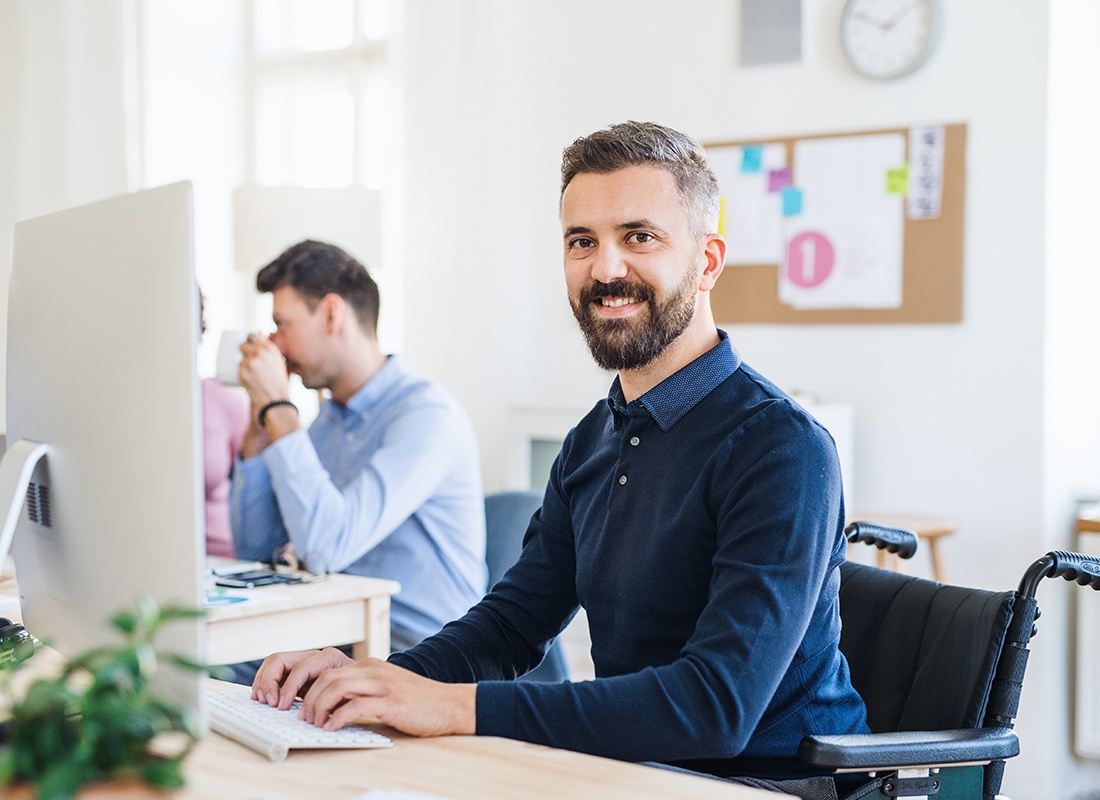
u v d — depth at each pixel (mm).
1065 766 3389
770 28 3666
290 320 2439
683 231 1449
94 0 4766
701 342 1495
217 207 4906
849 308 3562
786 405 1400
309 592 2035
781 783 1374
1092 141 3584
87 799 738
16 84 4809
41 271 1318
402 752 1138
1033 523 3328
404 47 4316
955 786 1361
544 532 1663
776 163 3660
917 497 3488
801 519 1314
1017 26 3293
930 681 1520
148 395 1088
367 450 2447
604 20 3982
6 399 1406
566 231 1488
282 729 1159
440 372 4301
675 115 3854
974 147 3369
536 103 4129
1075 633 3426
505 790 1020
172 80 4816
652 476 1461
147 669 778
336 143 4734
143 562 1097
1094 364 3648
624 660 1461
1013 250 3328
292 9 4824
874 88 3512
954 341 3424
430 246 4301
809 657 1413
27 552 1380
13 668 891
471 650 1560
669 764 1421
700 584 1409
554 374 4152
